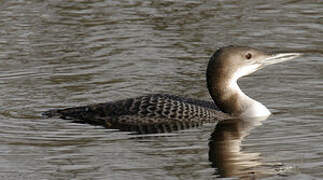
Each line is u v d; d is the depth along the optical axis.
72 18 19.14
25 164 10.71
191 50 16.81
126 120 12.62
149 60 16.28
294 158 10.76
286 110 13.24
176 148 11.30
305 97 13.97
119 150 11.24
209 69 13.15
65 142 11.62
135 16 19.20
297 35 17.59
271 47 16.81
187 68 15.77
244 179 10.04
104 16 19.25
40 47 17.14
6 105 13.59
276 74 15.45
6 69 15.72
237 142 11.55
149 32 18.03
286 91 14.38
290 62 16.08
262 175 10.13
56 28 18.42
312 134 11.78
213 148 11.25
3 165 10.68
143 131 12.20
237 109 13.02
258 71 15.68
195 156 10.94
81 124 12.54
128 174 10.27
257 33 17.78
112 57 16.47
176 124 12.56
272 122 12.56
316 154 10.87
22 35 17.92
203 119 12.75
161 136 11.91
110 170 10.43
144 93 14.37
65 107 13.54
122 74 15.48
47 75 15.41
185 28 18.25
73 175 10.29
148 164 10.63
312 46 16.88
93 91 14.48
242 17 18.95
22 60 16.28
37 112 13.22
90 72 15.60
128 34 17.91
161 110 12.70
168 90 14.53
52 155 11.05
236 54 13.05
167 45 17.16
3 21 18.88
